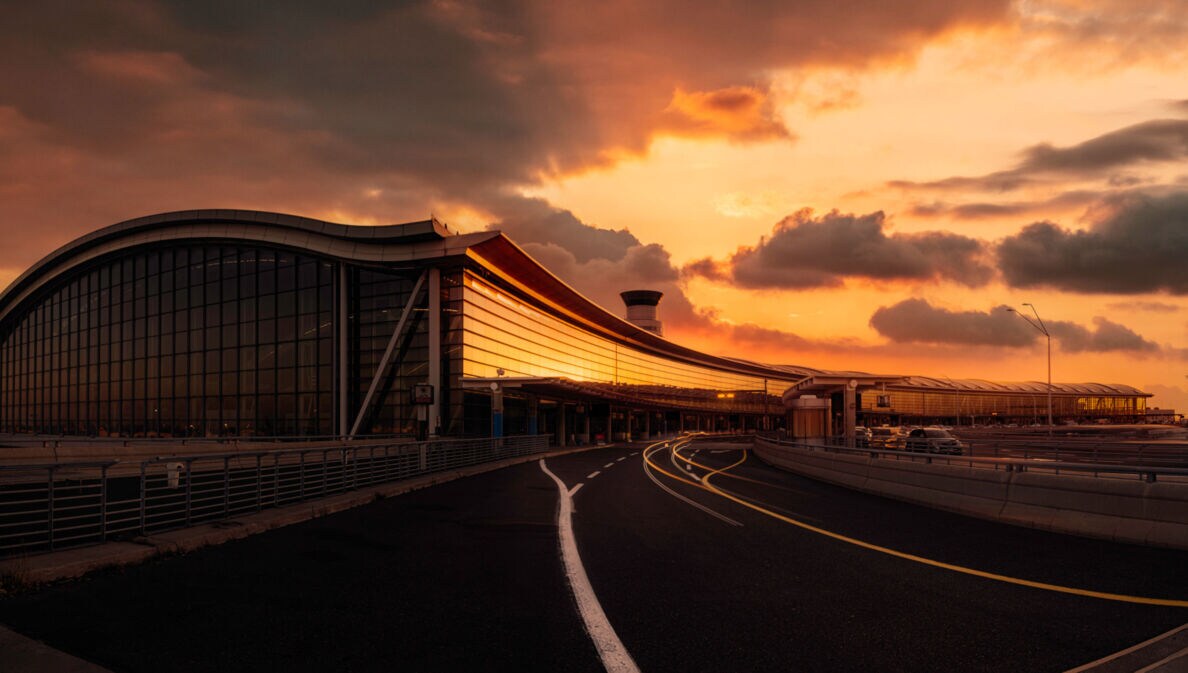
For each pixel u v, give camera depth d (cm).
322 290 4400
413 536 1012
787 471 2722
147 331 5294
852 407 3691
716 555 862
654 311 12581
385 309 4244
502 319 4731
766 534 1043
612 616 571
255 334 4641
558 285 5238
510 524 1148
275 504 1265
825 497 1648
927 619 570
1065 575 748
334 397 4231
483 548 909
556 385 3969
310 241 4297
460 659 461
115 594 640
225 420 4716
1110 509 1015
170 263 5178
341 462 1593
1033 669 452
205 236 4753
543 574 740
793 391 4381
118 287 5612
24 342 7075
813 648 493
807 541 977
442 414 4028
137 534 916
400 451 1983
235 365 4716
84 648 477
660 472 2583
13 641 490
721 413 11494
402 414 4091
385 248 4078
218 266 4881
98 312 5819
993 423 15688
